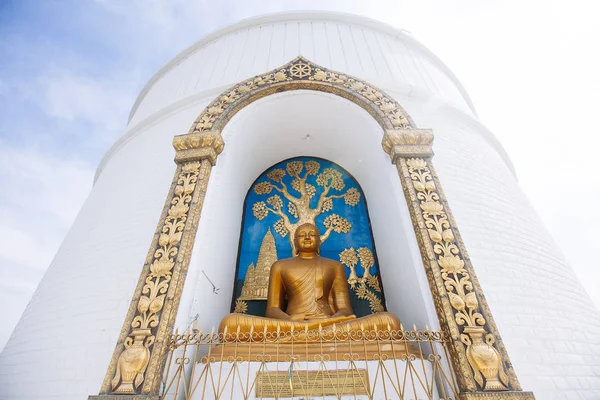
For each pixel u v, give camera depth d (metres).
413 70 9.52
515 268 5.65
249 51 9.47
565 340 4.95
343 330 4.67
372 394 3.67
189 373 4.38
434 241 4.81
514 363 4.48
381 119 6.58
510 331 4.78
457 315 4.15
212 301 5.71
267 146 8.32
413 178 5.55
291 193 8.58
